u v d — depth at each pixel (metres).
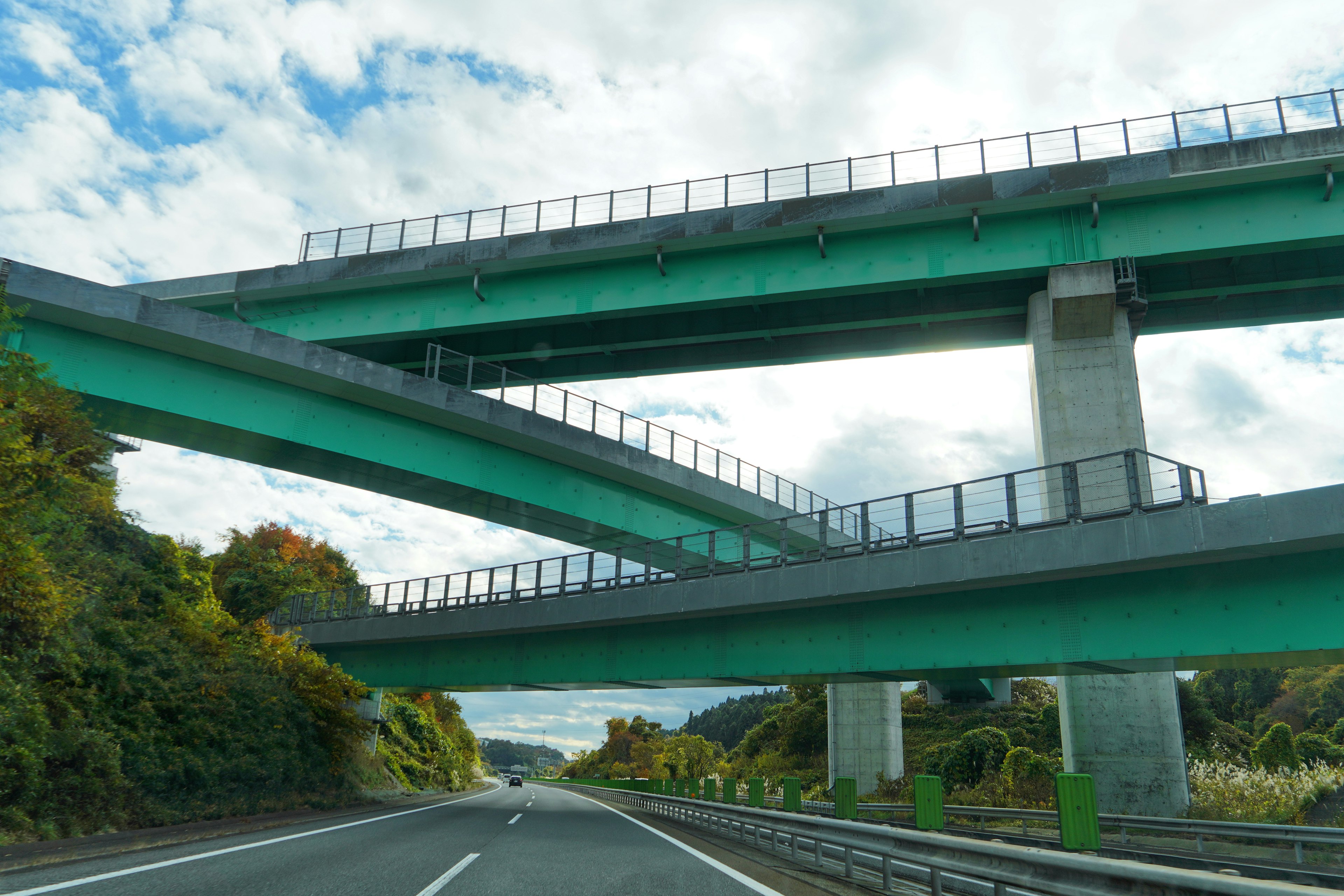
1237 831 16.44
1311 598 17.20
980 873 7.47
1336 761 38.56
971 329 38.81
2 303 18.23
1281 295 36.09
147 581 24.50
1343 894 4.07
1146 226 31.59
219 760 20.92
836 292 34.44
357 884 8.38
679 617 27.16
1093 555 18.95
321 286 38.75
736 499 40.09
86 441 19.97
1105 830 22.34
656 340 39.66
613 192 37.66
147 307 29.06
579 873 10.30
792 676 24.98
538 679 31.19
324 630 38.22
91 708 17.14
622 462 36.28
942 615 22.27
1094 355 30.14
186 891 7.47
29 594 15.04
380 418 33.38
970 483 21.78
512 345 41.06
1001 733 47.66
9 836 11.63
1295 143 29.77
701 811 22.28
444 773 68.62
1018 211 32.62
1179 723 24.28
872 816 29.19
